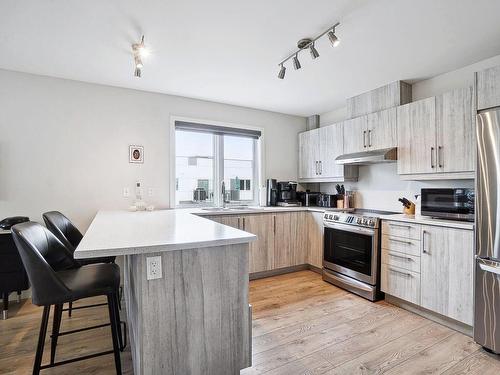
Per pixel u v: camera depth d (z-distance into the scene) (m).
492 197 1.89
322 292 3.05
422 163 2.68
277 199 4.17
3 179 2.73
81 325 2.28
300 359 1.85
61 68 2.72
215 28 2.03
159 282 1.36
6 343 2.01
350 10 1.82
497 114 1.87
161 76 2.92
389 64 2.64
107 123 3.16
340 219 3.21
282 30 2.06
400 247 2.63
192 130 3.68
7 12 1.83
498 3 1.74
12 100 2.76
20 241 1.30
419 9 1.81
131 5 1.76
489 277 1.92
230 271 1.54
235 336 1.56
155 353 1.35
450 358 1.87
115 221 2.19
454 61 2.57
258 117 4.15
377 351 1.94
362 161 3.20
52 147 2.92
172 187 3.50
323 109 4.16
